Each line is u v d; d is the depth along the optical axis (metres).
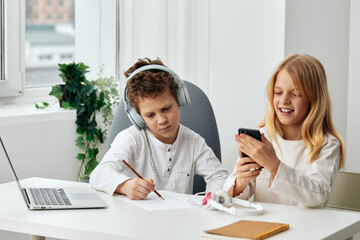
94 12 2.83
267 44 2.96
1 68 2.69
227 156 3.17
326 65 3.06
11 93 2.71
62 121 2.59
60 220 1.43
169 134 1.87
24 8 2.72
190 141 2.04
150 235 1.30
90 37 2.85
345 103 3.20
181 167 2.00
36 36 2.86
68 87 2.63
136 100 1.84
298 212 1.53
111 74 2.82
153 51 2.83
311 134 1.73
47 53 2.90
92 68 2.83
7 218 1.45
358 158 3.19
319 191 1.58
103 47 2.81
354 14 3.14
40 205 1.53
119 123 2.29
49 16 2.89
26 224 1.42
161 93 1.81
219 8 3.10
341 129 3.19
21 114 2.45
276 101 1.77
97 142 2.75
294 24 2.89
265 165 1.57
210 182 1.98
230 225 1.35
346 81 3.19
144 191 1.65
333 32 3.10
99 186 1.76
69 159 2.64
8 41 2.67
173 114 1.85
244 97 3.08
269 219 1.46
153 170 1.98
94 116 2.70
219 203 1.57
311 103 1.74
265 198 1.80
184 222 1.42
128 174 1.96
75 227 1.37
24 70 2.76
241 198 1.72
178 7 2.94
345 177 1.87
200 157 2.03
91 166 2.71
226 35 3.10
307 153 1.76
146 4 2.80
